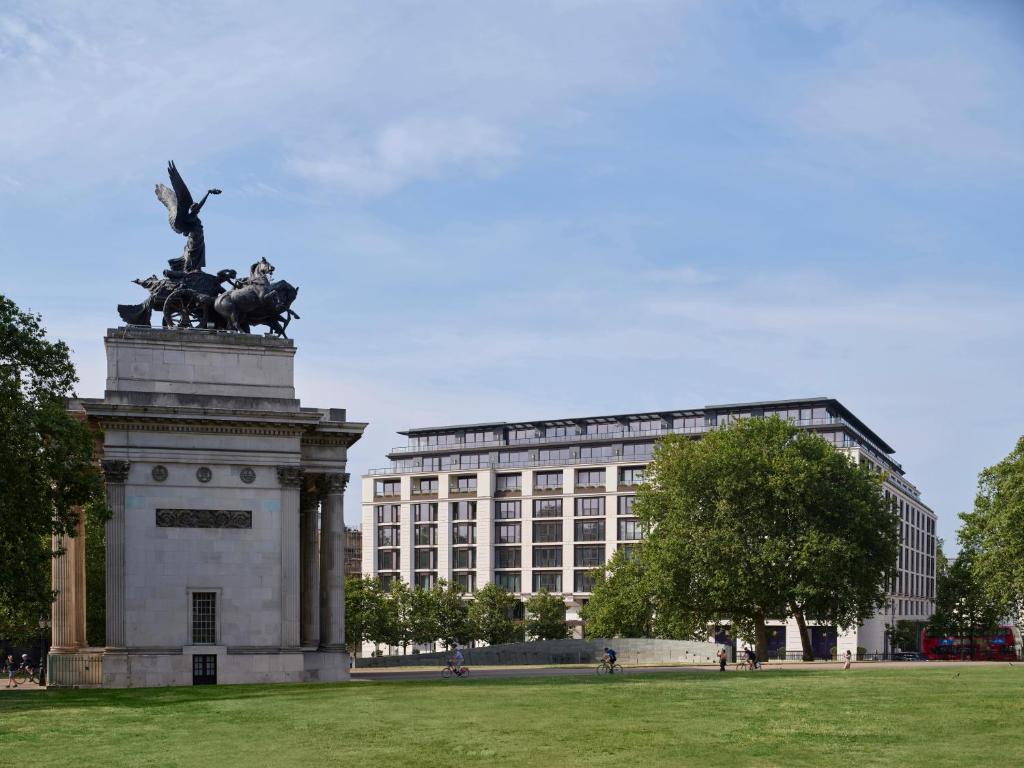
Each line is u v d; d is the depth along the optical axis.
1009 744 62.31
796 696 88.31
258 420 117.88
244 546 117.94
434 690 96.62
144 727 71.94
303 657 118.75
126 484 115.31
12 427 102.50
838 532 172.38
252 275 125.62
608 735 66.25
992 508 185.25
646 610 199.62
